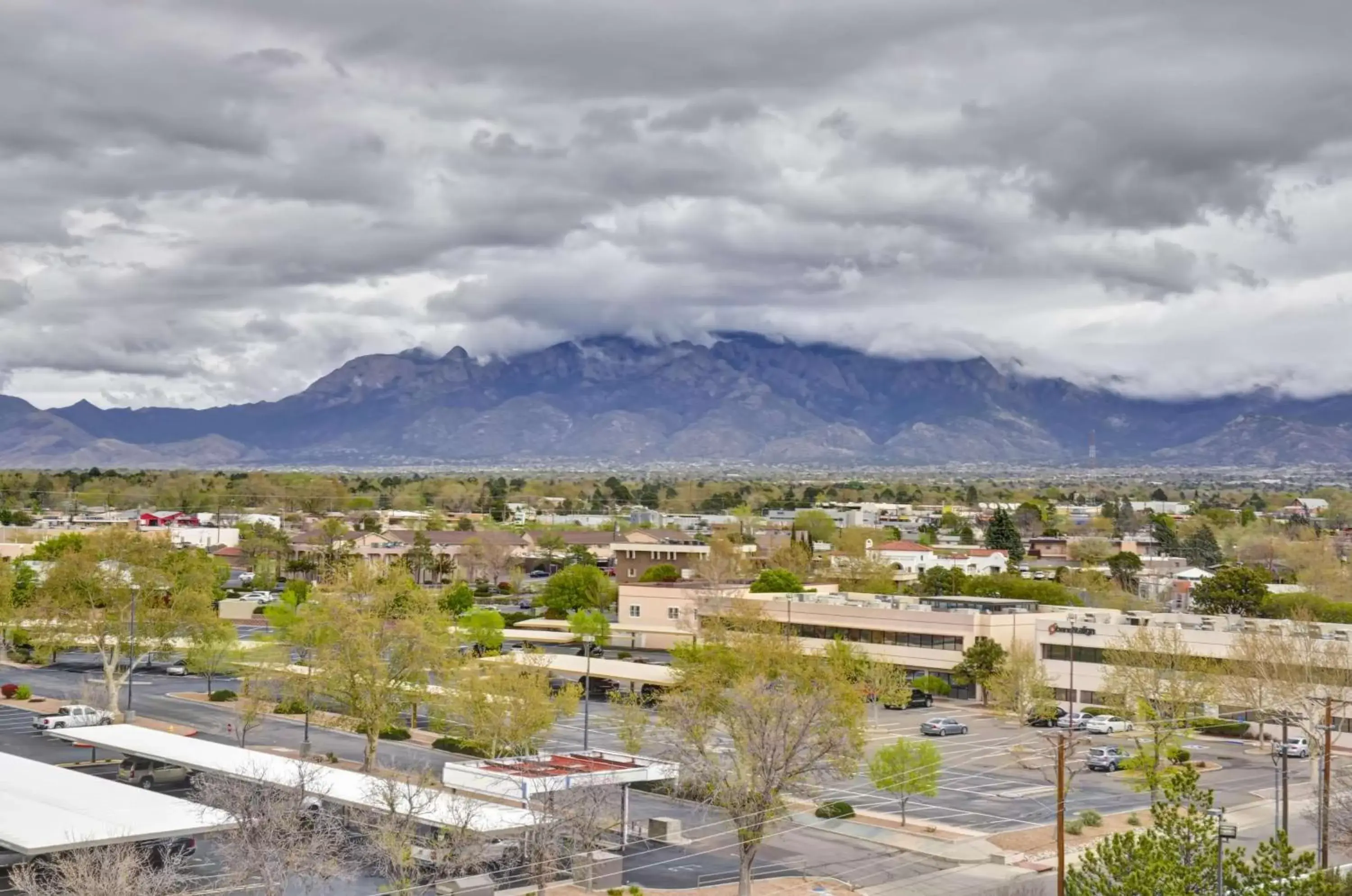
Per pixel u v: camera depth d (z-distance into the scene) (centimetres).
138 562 13688
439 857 6234
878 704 12294
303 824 6731
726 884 6700
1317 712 9931
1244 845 7462
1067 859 7219
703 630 13238
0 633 14600
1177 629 11300
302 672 10431
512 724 8906
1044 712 11431
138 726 10638
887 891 6600
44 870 6200
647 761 7981
